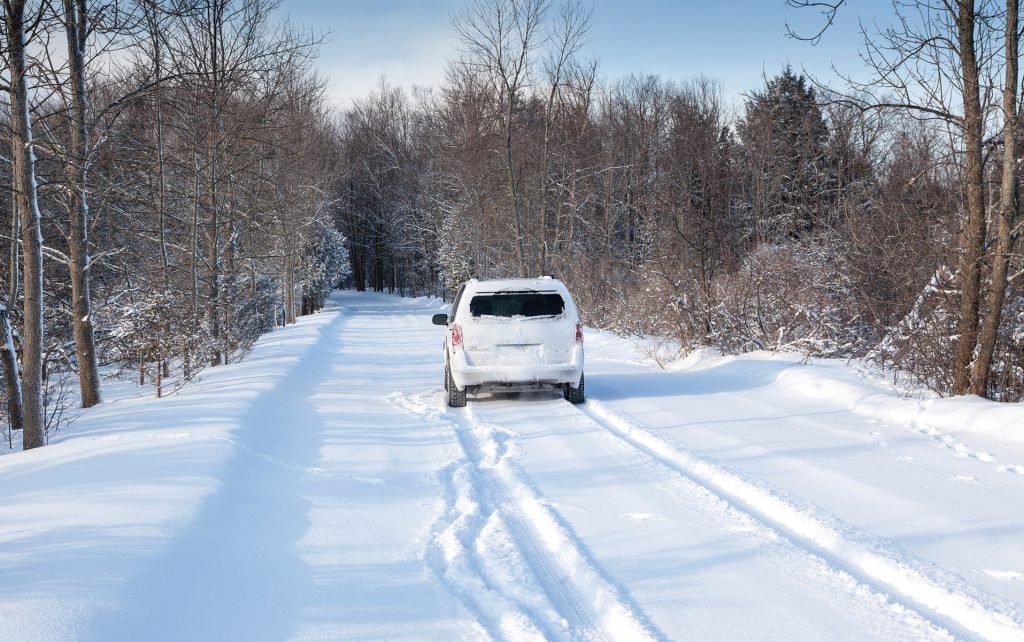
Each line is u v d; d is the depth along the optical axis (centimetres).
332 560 444
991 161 949
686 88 4000
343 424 900
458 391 1020
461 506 555
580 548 455
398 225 6391
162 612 347
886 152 1672
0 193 1373
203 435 720
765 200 2867
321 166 3816
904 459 652
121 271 1952
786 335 1428
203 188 1836
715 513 521
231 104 1716
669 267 1797
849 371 1103
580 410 967
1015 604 358
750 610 366
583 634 350
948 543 443
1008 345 880
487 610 375
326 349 2105
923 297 998
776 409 923
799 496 543
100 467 595
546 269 3088
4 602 332
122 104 1121
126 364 1622
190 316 1631
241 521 499
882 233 1324
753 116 3553
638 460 679
